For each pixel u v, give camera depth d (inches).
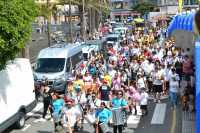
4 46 694.5
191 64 1146.0
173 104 1092.5
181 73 1210.0
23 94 940.0
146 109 1021.8
